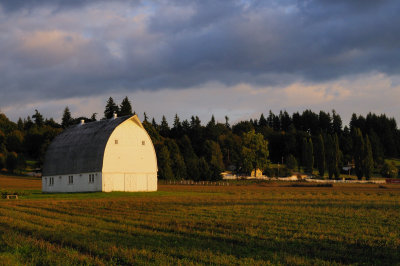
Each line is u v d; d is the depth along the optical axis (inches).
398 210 1732.3
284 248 927.7
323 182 5482.3
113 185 3088.1
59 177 3351.4
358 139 6397.6
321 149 6939.0
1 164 6136.8
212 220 1365.7
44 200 2276.1
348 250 915.4
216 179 5812.0
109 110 6914.4
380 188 4015.8
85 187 3159.5
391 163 7190.0
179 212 1622.8
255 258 831.1
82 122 3627.0
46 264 759.7
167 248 893.8
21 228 1163.3
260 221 1348.4
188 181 5329.7
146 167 3253.0
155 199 2352.4
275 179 5979.3
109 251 848.3
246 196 2674.7
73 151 3297.2
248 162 6486.2
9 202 2126.0
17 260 767.1
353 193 3095.5
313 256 862.5
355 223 1328.7
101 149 3093.0
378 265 797.9
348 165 7514.8
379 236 1102.4
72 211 1668.3
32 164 6722.4
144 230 1138.7
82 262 770.2
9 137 7436.0
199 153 7810.0
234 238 1029.8
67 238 986.7
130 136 3203.7
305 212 1635.1
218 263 776.3
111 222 1316.4
